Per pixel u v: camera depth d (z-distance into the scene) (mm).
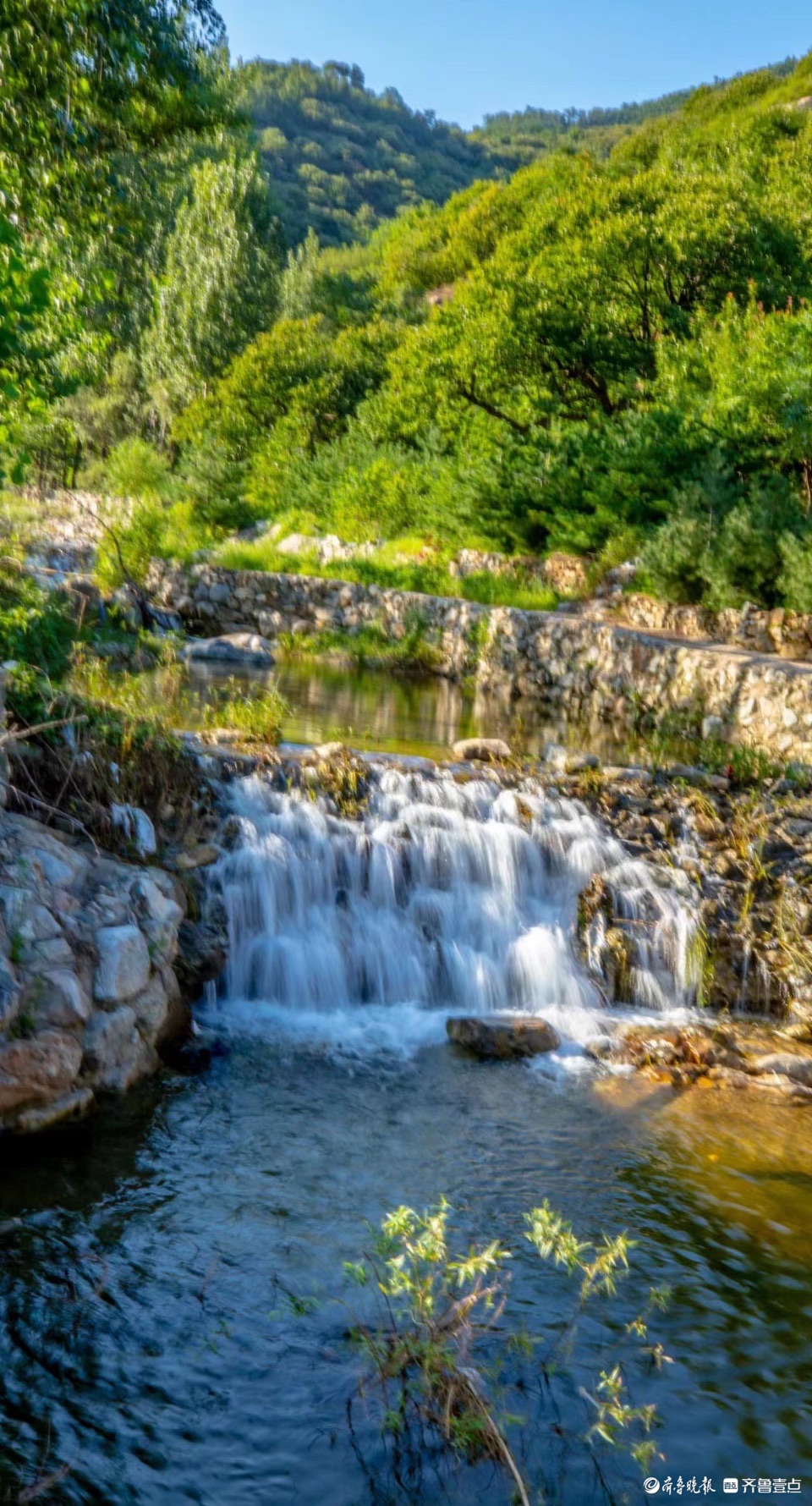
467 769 11641
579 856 10312
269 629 25750
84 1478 4051
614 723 18203
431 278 77312
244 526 37406
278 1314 5004
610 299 30750
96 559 26047
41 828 7703
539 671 21031
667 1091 7867
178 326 55938
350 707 16500
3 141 14633
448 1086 7602
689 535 21250
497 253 33469
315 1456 4277
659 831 10992
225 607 26453
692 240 29922
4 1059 6195
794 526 20344
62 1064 6426
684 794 11750
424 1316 4793
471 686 21422
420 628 23562
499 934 9641
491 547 28141
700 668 17703
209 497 37625
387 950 9188
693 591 21750
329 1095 7285
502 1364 4852
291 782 10359
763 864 10586
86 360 11492
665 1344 5066
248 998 8727
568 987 9422
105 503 34031
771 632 19344
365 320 68125
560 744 15242
